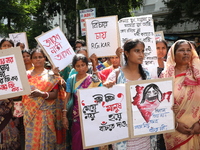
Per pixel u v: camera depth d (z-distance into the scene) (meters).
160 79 2.21
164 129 2.27
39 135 2.84
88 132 2.10
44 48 3.13
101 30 3.26
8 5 9.27
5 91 2.33
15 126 3.35
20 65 2.34
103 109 2.12
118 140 2.16
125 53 2.21
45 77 2.89
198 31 12.39
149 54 3.17
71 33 14.00
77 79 2.88
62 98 3.23
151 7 18.31
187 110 2.51
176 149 2.63
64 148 3.21
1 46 3.84
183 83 2.53
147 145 2.34
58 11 13.25
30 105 2.83
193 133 2.50
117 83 2.25
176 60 2.54
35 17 13.27
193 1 10.78
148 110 2.21
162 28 16.33
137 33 3.15
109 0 11.08
